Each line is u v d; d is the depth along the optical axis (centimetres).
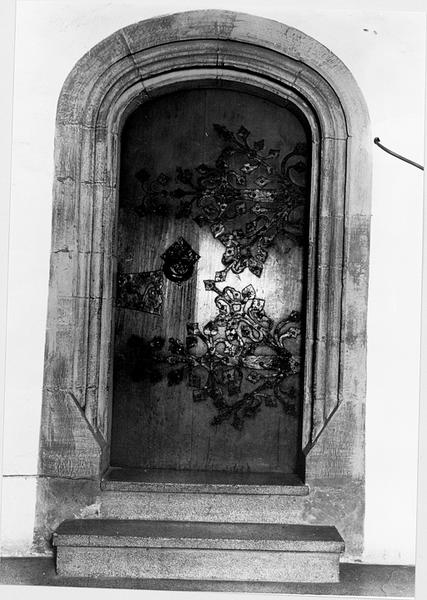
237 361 472
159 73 441
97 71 430
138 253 472
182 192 473
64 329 425
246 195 473
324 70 431
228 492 428
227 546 396
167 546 396
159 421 473
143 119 473
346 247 429
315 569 398
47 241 426
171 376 473
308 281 447
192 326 473
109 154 440
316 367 437
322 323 436
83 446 425
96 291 438
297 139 470
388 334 427
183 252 473
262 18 431
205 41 434
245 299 472
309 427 445
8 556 421
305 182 470
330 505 426
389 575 408
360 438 426
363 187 429
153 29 431
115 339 472
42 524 423
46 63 428
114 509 425
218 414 471
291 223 471
